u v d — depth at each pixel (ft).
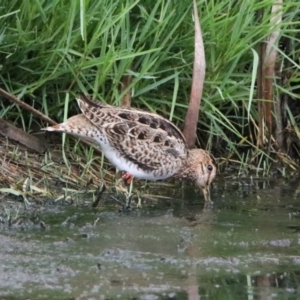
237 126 56.59
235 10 53.52
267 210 48.44
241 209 48.49
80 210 45.93
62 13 49.34
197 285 36.17
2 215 44.01
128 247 40.47
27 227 42.42
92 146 51.03
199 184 50.65
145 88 51.19
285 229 44.65
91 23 50.01
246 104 54.95
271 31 52.85
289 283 36.81
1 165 48.47
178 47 52.75
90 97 50.08
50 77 49.34
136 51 51.06
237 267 38.63
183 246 41.09
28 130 51.47
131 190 49.47
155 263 38.52
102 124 47.88
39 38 49.11
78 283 35.55
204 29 52.37
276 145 57.52
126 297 34.30
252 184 53.98
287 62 57.52
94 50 51.21
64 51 48.37
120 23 48.57
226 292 35.50
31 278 35.76
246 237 43.01
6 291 34.30
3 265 36.88
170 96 53.16
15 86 50.67
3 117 50.88
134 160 49.01
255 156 56.13
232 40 52.13
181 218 45.98
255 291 35.70
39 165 49.60
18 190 46.96
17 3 49.52
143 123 49.21
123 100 51.55
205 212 47.50
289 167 56.95
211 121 54.08
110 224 43.96
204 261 39.06
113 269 37.40
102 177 50.42
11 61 49.65
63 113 51.62
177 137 50.26
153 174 49.88
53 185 48.65
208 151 54.08
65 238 41.09
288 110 58.18
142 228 43.65
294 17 56.65
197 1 52.11
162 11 50.01
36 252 38.81
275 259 39.78
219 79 53.36
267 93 55.36
